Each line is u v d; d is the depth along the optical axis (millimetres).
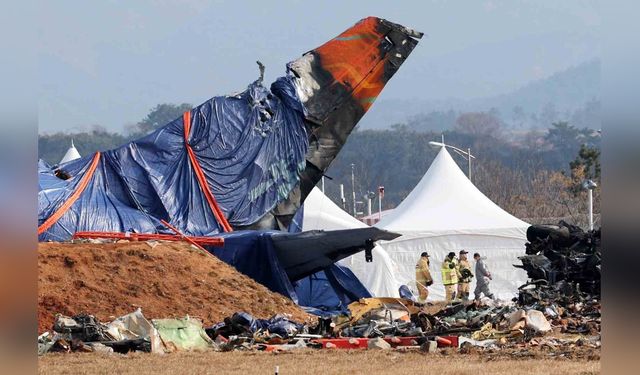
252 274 152250
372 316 112062
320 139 186000
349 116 188625
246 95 180375
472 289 192500
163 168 168625
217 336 108750
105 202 157375
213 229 166750
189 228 164125
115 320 104688
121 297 123875
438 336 104250
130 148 167500
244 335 108375
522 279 193500
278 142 180250
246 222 172625
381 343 99938
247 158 175875
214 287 132250
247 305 131000
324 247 153750
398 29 192000
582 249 141375
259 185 176125
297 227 187000
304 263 155750
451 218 198500
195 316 124438
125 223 154750
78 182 158875
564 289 133125
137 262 131875
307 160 183875
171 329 102125
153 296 126125
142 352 97625
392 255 193500
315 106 185125
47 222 148250
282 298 137500
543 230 144125
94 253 130250
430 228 194875
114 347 99062
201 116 174875
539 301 127812
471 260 193500
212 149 173250
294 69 185750
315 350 98688
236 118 177625
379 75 191250
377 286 181500
